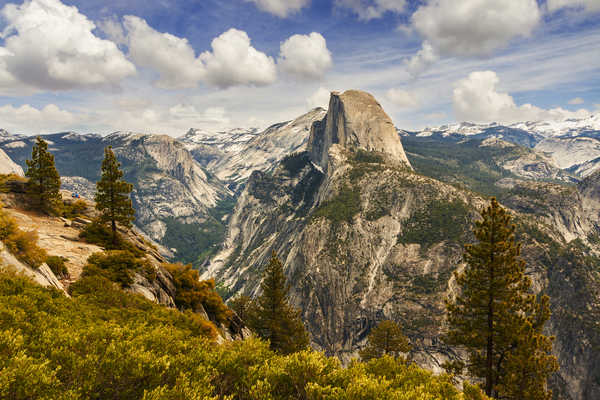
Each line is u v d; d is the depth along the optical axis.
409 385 12.70
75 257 24.77
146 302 21.47
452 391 12.70
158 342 11.23
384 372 14.18
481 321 24.94
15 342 8.39
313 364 10.37
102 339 10.41
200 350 11.30
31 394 7.21
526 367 22.23
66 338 9.77
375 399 9.48
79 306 15.38
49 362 8.13
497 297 23.94
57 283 18.34
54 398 7.31
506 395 23.42
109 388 8.45
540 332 24.47
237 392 10.08
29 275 15.46
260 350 11.77
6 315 10.02
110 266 24.33
